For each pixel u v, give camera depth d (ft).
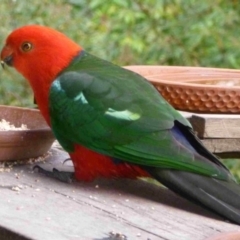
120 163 18.51
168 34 48.34
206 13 49.34
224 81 25.17
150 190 18.44
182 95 21.94
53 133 19.69
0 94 43.83
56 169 19.25
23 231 14.44
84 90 18.95
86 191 18.11
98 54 46.50
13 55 20.27
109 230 15.03
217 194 16.85
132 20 49.39
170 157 17.60
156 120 18.20
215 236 14.74
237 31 48.32
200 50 47.78
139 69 24.58
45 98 19.71
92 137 18.53
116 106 18.52
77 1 47.93
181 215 16.55
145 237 14.79
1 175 18.94
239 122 20.77
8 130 19.80
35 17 44.73
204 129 20.43
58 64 19.74
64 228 14.89
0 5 44.16
